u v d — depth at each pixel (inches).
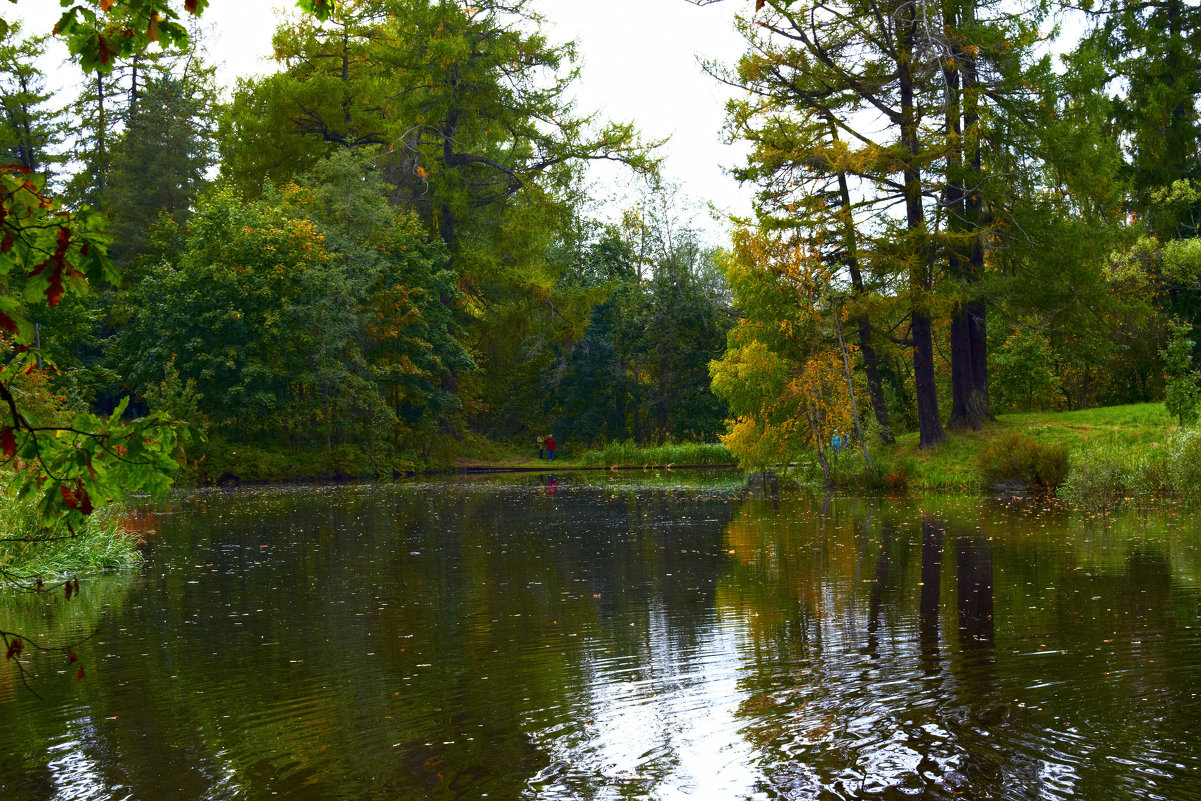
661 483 1237.7
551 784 186.4
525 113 1802.4
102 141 2063.2
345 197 1541.6
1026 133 1030.4
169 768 202.8
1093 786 177.3
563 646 306.0
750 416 1089.4
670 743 207.2
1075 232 1013.8
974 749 197.2
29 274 108.7
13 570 447.8
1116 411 1103.0
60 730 230.2
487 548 570.6
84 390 1208.2
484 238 1924.2
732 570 459.2
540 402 2246.6
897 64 1067.9
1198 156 1417.3
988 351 1376.7
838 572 441.4
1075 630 306.2
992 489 911.0
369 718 233.1
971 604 354.9
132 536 628.7
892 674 257.6
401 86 1760.6
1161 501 735.7
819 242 1069.8
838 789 178.5
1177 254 1195.3
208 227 1337.4
